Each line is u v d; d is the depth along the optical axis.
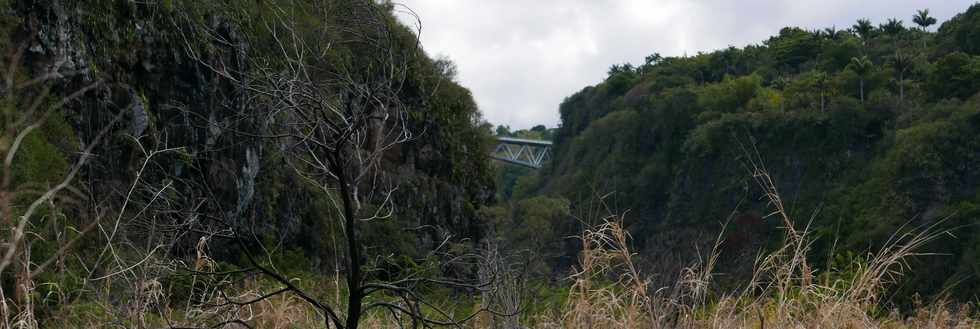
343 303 4.51
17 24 11.12
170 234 3.54
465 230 30.19
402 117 3.49
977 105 60.38
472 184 34.66
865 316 4.27
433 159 28.67
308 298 3.43
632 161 86.19
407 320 4.36
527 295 4.54
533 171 96.75
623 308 4.18
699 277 4.09
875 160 66.44
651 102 91.38
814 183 69.81
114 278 3.49
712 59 107.50
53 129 9.12
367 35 3.42
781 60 102.62
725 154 74.56
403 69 3.46
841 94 77.06
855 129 69.88
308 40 3.31
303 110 3.31
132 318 3.39
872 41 99.19
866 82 77.62
